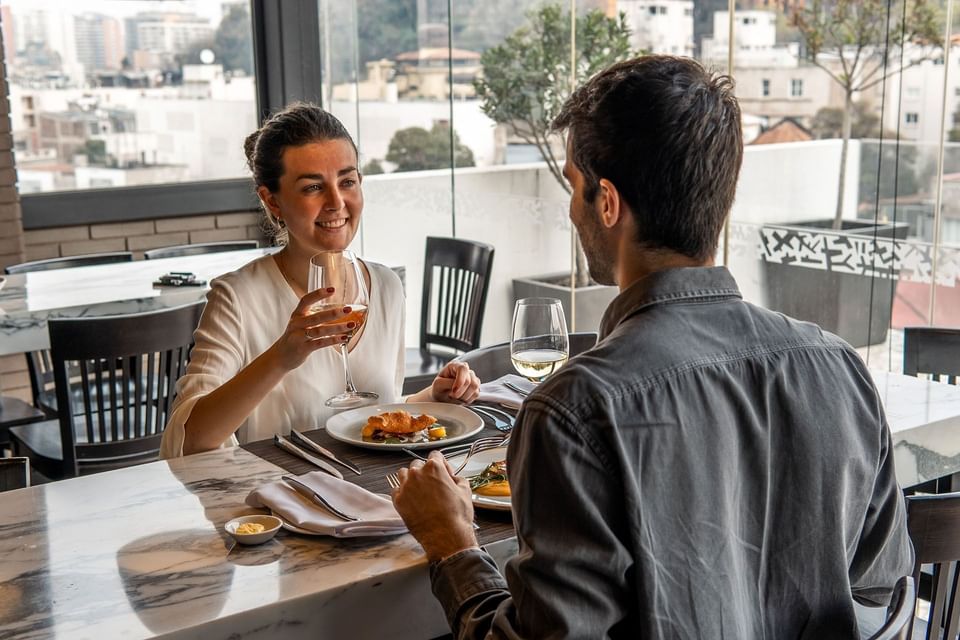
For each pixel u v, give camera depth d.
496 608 1.12
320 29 5.37
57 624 1.14
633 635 1.01
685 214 1.06
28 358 3.38
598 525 0.96
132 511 1.47
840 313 3.44
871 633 1.38
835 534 1.11
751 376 1.08
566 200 4.33
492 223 4.67
